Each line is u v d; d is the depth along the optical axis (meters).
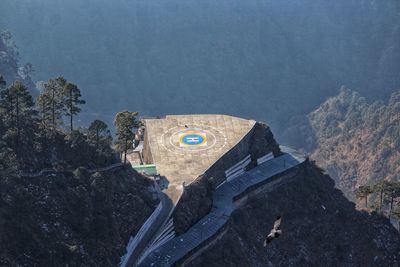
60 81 181.88
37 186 160.25
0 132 165.25
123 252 162.75
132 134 186.75
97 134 183.25
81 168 167.88
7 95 165.25
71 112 184.62
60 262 145.88
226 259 186.25
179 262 173.88
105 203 166.25
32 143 168.12
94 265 152.12
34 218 150.50
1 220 141.62
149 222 177.75
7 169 153.38
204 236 184.88
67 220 156.25
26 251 141.88
